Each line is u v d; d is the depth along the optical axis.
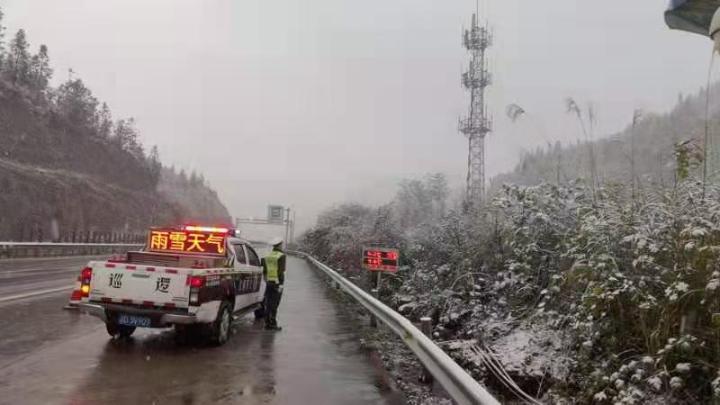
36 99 95.81
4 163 69.50
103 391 6.66
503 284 10.74
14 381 6.95
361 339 10.91
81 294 9.16
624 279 6.71
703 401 5.90
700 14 5.81
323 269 25.12
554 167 11.28
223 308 9.90
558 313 8.53
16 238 61.06
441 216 18.11
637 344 6.76
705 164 6.90
